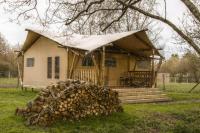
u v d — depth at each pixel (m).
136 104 17.55
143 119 12.46
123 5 11.92
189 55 27.67
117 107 12.84
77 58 21.39
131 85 22.94
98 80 18.97
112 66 23.20
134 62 24.56
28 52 26.08
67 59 21.58
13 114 12.16
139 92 19.59
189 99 21.59
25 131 10.09
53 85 12.08
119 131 10.97
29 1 11.88
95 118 11.80
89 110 11.83
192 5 10.62
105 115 12.23
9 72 50.81
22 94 22.42
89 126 10.92
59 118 11.16
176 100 20.83
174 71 55.94
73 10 12.38
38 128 10.52
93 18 13.48
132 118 12.40
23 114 11.66
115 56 23.42
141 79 22.86
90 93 11.97
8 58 55.00
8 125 10.68
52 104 11.15
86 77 20.06
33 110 11.46
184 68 52.78
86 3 12.21
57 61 22.61
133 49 23.27
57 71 22.58
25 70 26.30
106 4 13.10
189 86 37.72
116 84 23.38
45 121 10.80
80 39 21.30
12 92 23.92
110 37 19.92
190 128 12.31
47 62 23.69
